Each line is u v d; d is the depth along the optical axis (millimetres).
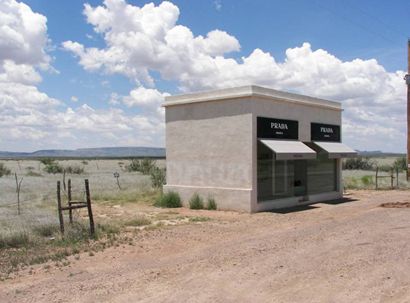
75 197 24297
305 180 22172
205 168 20281
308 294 7191
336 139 24328
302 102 21156
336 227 13609
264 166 19422
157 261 10031
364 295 7059
